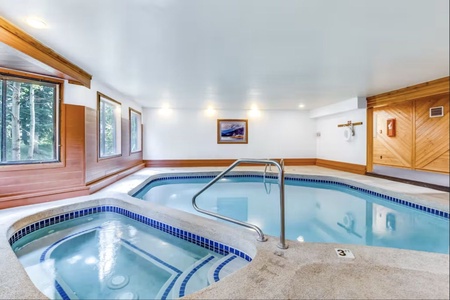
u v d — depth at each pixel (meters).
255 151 8.59
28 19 2.32
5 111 3.23
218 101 6.92
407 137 7.70
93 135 4.36
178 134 8.22
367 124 6.28
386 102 5.68
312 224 3.86
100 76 4.29
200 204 4.81
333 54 3.26
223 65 3.71
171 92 5.69
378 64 3.67
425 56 3.35
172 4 2.07
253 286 1.47
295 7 2.13
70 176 3.81
